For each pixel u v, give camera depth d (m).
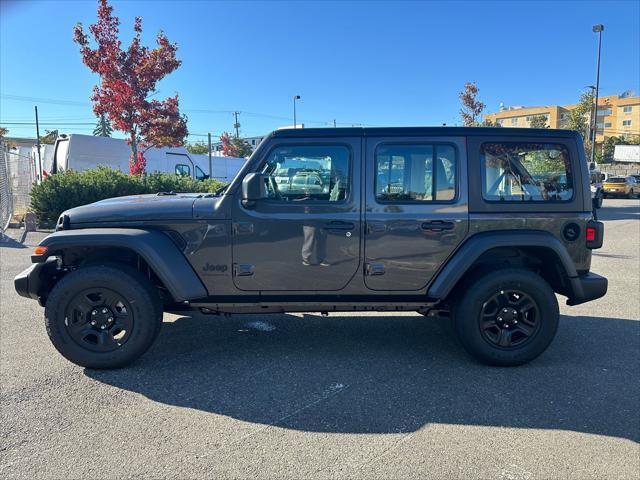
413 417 3.45
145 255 4.05
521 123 87.75
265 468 2.85
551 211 4.34
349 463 2.89
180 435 3.20
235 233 4.20
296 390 3.87
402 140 4.26
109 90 16.39
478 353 4.30
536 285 4.23
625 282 7.83
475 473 2.80
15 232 12.95
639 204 26.64
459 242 4.27
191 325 5.51
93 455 2.97
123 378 4.07
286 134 4.25
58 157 19.31
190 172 22.16
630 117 83.69
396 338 5.13
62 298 4.06
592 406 3.61
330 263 4.25
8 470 2.81
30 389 3.85
